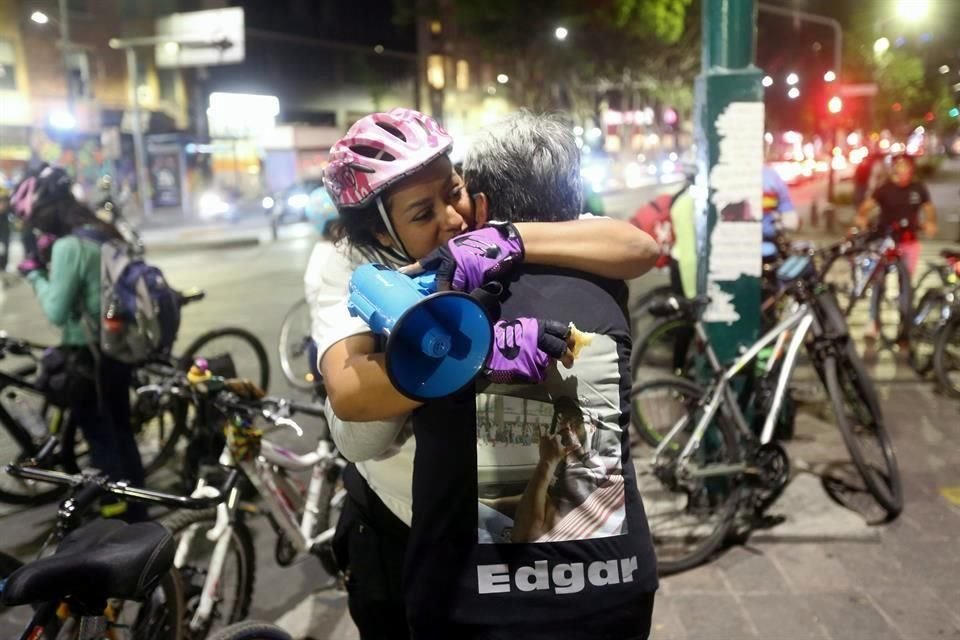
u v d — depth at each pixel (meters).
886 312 8.95
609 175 46.84
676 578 3.55
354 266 1.74
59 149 26.92
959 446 5.01
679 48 39.62
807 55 26.00
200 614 2.88
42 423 4.79
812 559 3.66
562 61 35.75
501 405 1.49
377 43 42.97
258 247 18.95
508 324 1.46
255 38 35.72
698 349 4.09
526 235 1.59
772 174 6.32
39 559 2.00
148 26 31.00
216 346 6.59
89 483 2.34
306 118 38.94
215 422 3.19
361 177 1.62
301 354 6.59
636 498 1.57
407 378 1.29
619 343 1.56
